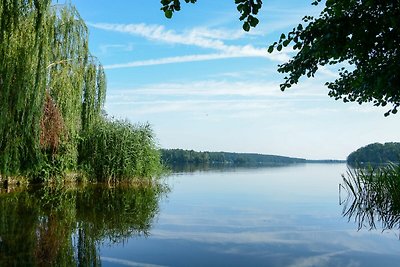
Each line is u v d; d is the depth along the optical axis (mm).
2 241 6965
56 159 16641
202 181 22531
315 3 6738
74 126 15891
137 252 6508
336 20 5910
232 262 5988
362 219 9727
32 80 11508
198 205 12242
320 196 15000
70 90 15102
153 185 18688
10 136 12039
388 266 5809
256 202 13117
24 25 11320
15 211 10117
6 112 11234
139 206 11711
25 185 15562
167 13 3975
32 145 13312
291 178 27344
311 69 7418
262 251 6625
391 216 9875
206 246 6949
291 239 7562
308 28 6430
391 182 10203
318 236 7812
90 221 9125
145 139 19266
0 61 10883
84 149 17969
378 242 7309
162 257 6234
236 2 4176
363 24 5723
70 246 6777
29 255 6137
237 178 26062
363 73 6879
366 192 11359
